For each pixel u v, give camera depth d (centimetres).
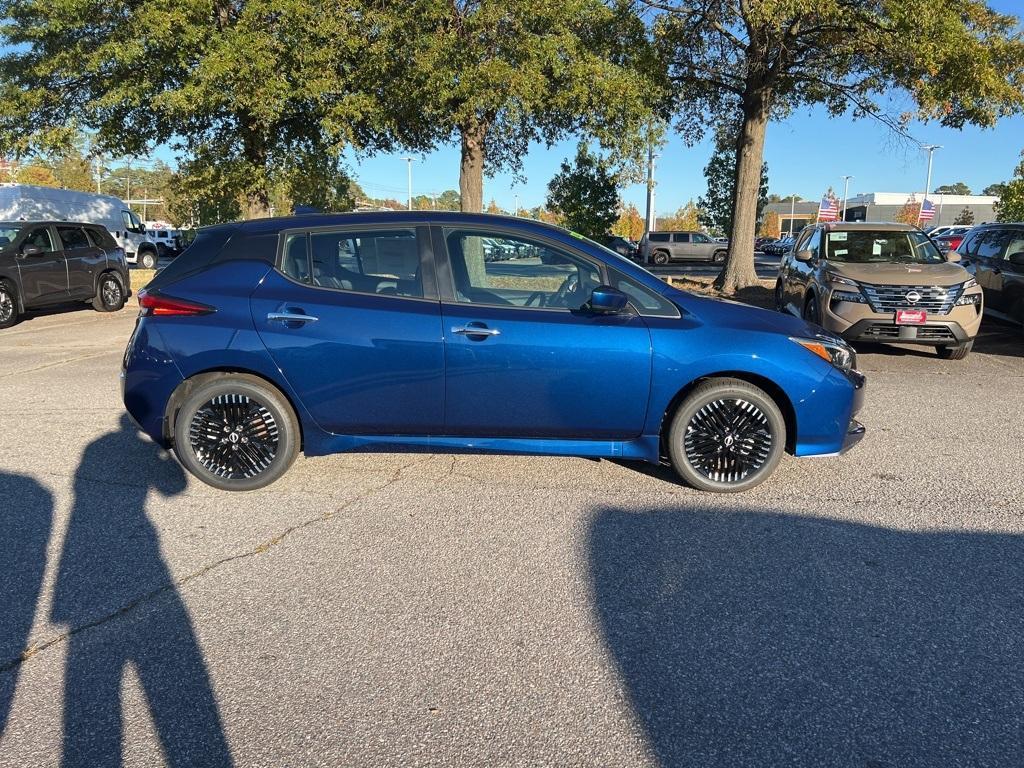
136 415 460
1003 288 1010
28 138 1508
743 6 1342
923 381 791
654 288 452
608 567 362
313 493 459
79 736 245
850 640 300
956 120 1432
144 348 451
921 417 641
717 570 358
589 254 451
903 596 333
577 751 238
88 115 1505
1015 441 570
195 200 1856
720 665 283
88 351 984
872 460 523
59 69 1425
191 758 235
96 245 1420
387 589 341
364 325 438
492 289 448
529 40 1162
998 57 1281
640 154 1430
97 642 299
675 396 448
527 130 1662
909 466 510
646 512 427
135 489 465
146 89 1408
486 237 451
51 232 1316
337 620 315
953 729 248
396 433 454
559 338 433
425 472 495
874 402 696
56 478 484
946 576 351
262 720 253
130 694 266
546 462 515
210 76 1214
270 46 1274
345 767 231
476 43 1188
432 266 448
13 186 2386
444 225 453
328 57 1282
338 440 458
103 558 371
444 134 1585
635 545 385
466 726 250
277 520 418
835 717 254
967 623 312
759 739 244
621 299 422
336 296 446
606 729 248
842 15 1273
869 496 453
